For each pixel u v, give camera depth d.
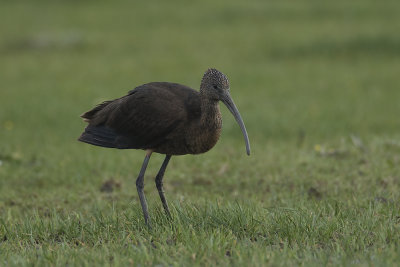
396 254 6.70
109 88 24.78
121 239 7.72
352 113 19.61
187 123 8.52
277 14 40.41
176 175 12.42
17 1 47.94
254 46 32.31
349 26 35.31
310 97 22.33
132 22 40.09
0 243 8.08
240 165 12.85
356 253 6.97
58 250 7.35
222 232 7.64
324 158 13.00
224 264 6.68
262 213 8.66
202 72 27.27
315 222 8.07
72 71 28.38
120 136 8.93
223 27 37.59
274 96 22.66
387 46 30.50
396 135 15.25
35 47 34.00
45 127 18.80
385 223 7.96
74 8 45.25
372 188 10.62
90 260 6.94
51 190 11.72
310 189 10.80
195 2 45.66
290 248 7.26
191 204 9.12
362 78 25.14
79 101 22.55
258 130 17.69
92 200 10.95
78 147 15.84
